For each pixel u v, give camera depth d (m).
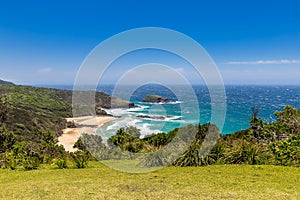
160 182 7.81
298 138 11.33
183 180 8.04
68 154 13.90
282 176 8.55
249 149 10.85
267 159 10.66
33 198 6.25
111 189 7.01
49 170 9.94
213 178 8.28
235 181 7.92
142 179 8.17
